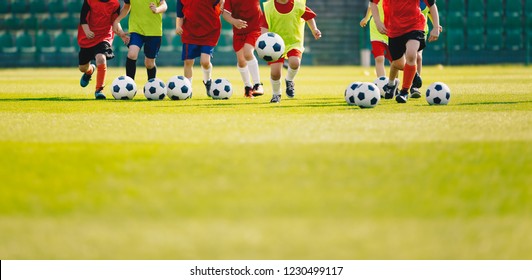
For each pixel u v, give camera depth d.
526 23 121.44
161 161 17.50
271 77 36.34
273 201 13.64
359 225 12.10
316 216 12.62
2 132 23.36
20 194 14.52
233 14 39.97
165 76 78.25
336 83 63.06
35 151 19.19
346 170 16.38
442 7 120.69
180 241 11.40
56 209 13.38
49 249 11.28
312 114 29.31
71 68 111.81
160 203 13.62
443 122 25.75
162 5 41.16
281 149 19.03
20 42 116.75
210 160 17.53
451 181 15.38
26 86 56.66
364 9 129.88
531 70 94.12
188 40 40.62
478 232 11.84
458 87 52.88
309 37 128.75
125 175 16.06
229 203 13.53
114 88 39.31
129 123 25.95
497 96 41.75
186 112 30.62
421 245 11.19
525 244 11.28
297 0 36.50
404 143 20.14
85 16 40.12
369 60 122.94
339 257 10.76
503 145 19.89
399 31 35.12
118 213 13.01
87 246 11.34
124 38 41.38
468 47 121.31
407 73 35.25
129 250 11.07
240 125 24.89
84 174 16.25
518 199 13.88
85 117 28.59
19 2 117.56
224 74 84.25
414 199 13.82
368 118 27.36
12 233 12.03
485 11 121.44
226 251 10.92
